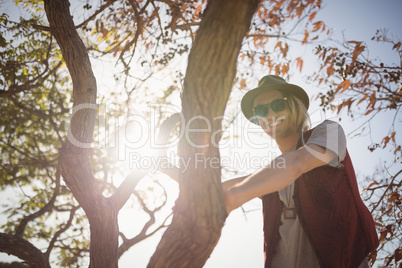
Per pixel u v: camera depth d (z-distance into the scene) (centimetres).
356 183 160
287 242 158
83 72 283
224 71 104
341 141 143
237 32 104
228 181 178
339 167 149
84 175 268
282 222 162
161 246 108
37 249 425
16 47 570
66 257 670
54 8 283
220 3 105
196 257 105
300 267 150
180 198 107
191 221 102
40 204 724
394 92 504
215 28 103
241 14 103
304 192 150
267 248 165
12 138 780
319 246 144
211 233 101
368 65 502
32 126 779
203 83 104
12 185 762
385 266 473
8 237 417
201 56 104
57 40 286
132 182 278
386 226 481
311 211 148
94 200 266
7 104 752
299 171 122
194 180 102
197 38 107
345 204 146
